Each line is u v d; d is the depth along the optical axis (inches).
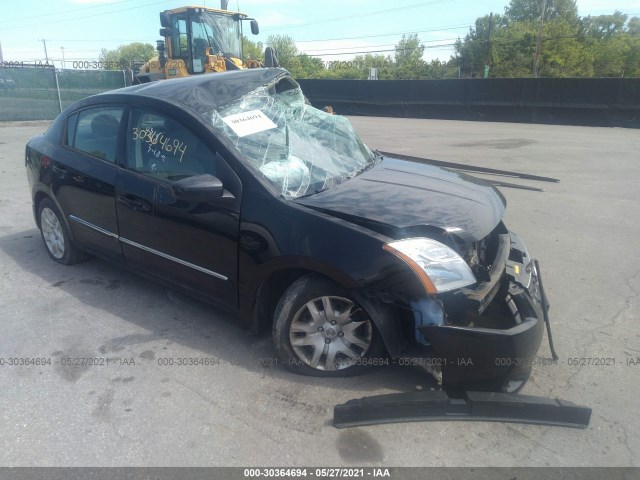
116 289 168.1
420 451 98.8
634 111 687.1
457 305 106.0
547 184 334.0
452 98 858.1
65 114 178.4
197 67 569.3
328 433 103.7
